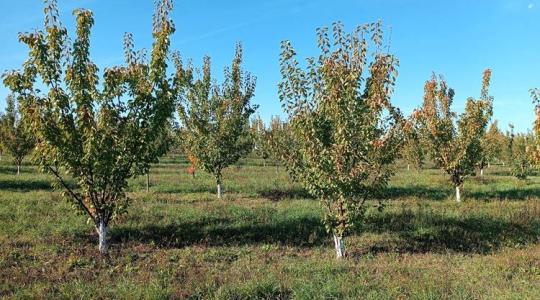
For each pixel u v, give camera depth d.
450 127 18.62
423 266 9.13
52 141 9.32
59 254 9.65
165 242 11.12
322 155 9.56
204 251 10.23
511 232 12.80
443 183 25.06
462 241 11.97
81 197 10.29
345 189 9.55
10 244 10.22
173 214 13.82
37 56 9.23
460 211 15.29
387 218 13.97
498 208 16.03
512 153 33.47
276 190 20.56
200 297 6.87
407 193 20.80
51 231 11.55
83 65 9.47
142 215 13.47
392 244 11.47
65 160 9.53
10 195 16.91
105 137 9.42
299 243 11.52
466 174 18.58
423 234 12.36
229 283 7.43
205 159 18.12
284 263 9.14
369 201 17.72
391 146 10.03
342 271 8.42
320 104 9.80
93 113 9.52
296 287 7.15
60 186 10.12
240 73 19.08
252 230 12.42
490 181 27.16
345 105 9.50
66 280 7.84
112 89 9.76
